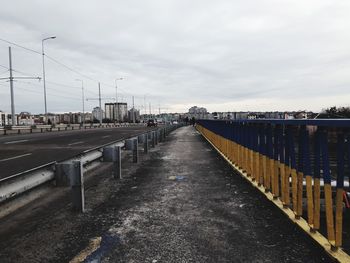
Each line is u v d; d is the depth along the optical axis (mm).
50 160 13820
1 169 11328
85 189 8336
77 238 4934
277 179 6539
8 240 4918
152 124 95062
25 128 45750
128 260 4156
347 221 5707
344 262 3793
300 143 5211
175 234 5000
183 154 15953
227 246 4520
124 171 11062
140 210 6312
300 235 4863
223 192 7676
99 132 44438
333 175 7562
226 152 13633
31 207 6727
